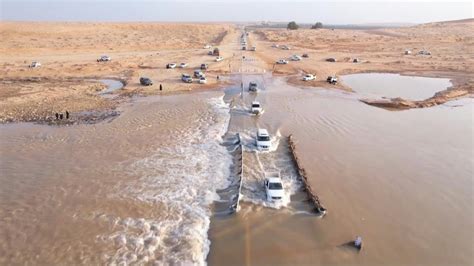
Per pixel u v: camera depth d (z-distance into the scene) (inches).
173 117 1547.7
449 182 1008.9
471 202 906.1
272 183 906.1
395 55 3467.0
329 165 1098.1
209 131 1378.0
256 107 1617.9
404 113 1681.8
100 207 861.8
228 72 2586.1
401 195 932.0
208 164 1091.9
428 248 725.3
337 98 1943.9
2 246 726.5
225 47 4099.4
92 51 3408.0
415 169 1083.3
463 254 710.5
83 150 1194.0
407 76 2603.3
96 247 722.2
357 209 860.0
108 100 1807.3
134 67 2699.3
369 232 772.0
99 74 2442.2
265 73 2591.0
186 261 682.2
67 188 950.4
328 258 689.6
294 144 1259.8
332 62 3058.6
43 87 2025.1
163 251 710.5
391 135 1373.0
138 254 701.3
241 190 937.5
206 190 940.0
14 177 1010.1
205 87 2127.2
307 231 773.3
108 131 1370.6
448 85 2313.0
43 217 823.7
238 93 2009.1
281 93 2034.9
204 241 741.9
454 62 3024.1
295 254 701.3
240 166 1072.2
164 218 818.8
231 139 1304.1
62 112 1590.8
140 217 821.9
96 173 1031.0
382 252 708.7
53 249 717.9
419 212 855.7
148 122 1477.6
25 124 1443.2
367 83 2365.9
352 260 684.1
